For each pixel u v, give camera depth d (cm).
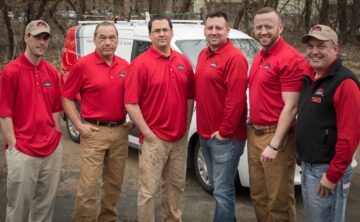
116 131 449
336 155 323
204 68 424
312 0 2102
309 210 351
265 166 409
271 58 396
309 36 330
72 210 534
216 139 425
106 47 434
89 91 440
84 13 1511
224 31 411
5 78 388
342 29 2381
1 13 1620
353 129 319
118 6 1423
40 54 396
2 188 599
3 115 391
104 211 471
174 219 459
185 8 1425
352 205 548
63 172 668
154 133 428
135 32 714
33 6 1539
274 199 414
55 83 422
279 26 396
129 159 721
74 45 813
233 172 436
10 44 1598
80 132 440
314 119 334
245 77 409
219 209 440
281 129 388
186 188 603
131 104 421
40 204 428
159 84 420
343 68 329
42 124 406
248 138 429
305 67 384
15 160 399
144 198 432
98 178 446
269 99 399
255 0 1498
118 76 444
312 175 343
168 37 424
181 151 447
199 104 433
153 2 1420
